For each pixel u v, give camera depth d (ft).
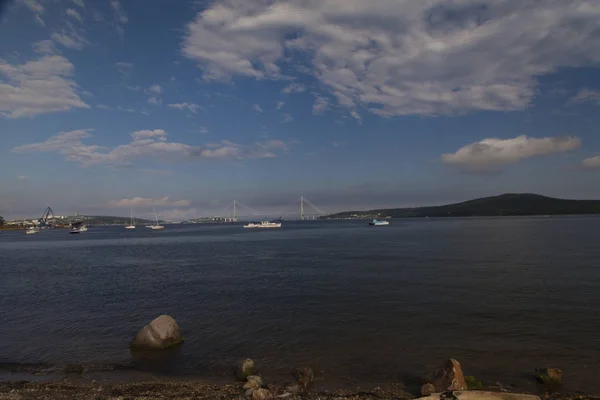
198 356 61.11
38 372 55.52
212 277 143.33
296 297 103.09
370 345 64.75
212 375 53.83
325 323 77.92
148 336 65.36
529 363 56.24
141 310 92.38
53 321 83.25
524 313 82.33
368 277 133.69
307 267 165.99
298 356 60.39
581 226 546.26
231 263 190.08
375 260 185.57
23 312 92.07
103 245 378.94
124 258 232.12
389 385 49.65
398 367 55.57
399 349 62.69
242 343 66.90
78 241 474.49
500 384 49.49
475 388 47.37
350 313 85.15
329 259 196.34
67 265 197.16
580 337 66.85
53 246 378.73
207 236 554.05
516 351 61.00
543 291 104.12
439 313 83.61
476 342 65.36
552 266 151.33
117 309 93.76
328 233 548.72
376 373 53.57
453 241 309.01
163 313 88.99
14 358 61.31
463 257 190.19
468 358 58.34
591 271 136.87
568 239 300.61
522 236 352.08
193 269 169.37
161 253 264.52
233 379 52.31
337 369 55.11
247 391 46.11
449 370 48.06
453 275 133.80
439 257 192.75
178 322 80.94
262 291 112.78
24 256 262.26
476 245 263.90
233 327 76.48
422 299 97.19
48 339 70.85
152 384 49.65
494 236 363.15
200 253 256.93
